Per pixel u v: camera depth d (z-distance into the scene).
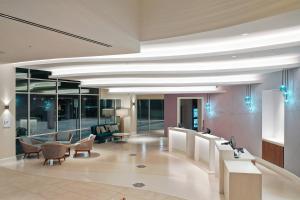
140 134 17.94
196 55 5.95
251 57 6.83
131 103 17.48
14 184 7.02
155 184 7.11
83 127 14.33
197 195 6.29
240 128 11.72
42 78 11.17
